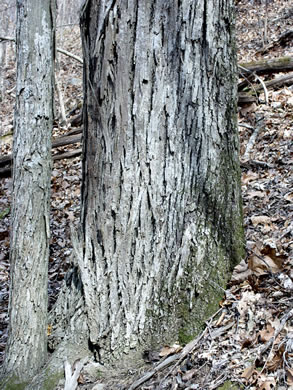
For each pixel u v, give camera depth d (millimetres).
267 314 2965
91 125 3135
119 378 2889
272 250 3373
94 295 3072
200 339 2973
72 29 16688
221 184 3150
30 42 2998
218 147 3113
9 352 3018
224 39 3088
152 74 2939
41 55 3018
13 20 16266
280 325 2838
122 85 2963
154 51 2920
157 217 3004
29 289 3012
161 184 3000
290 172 5188
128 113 2973
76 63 13664
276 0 13461
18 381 2943
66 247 5746
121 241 3035
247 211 4645
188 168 3025
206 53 3000
